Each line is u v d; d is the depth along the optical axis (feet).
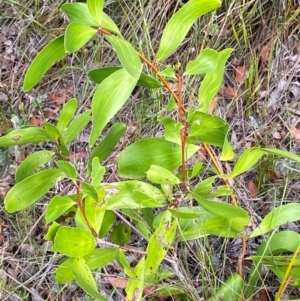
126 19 3.61
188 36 3.53
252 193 2.87
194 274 2.52
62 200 1.78
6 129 3.50
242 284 2.14
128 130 3.22
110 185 1.92
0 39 4.13
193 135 1.70
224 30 3.43
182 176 1.92
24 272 2.76
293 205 2.12
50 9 3.99
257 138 3.16
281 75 3.35
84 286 1.72
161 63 3.39
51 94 3.77
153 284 2.14
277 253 2.22
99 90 1.62
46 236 1.83
